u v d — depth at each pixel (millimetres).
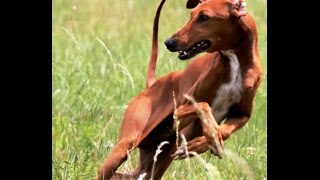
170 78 11477
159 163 11641
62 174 11547
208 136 10648
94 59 15297
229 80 10977
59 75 14055
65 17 17281
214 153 10711
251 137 12844
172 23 16719
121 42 16328
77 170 11641
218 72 10961
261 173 11781
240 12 10883
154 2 17859
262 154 12297
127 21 17344
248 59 10984
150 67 11789
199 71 11188
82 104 13289
